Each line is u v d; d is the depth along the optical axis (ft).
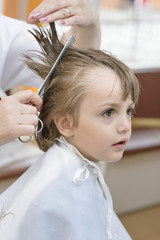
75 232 2.27
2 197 2.53
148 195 6.66
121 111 2.31
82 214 2.31
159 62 7.41
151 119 7.04
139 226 6.06
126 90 2.28
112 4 8.04
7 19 3.55
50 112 2.43
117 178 6.16
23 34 3.49
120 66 2.35
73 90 2.29
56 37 2.61
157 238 5.68
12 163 5.20
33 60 2.70
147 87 6.96
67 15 2.79
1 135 2.27
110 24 7.94
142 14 8.07
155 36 8.21
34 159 5.35
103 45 7.81
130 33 8.07
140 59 7.52
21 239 2.31
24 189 2.39
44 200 2.27
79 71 2.32
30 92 2.35
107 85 2.26
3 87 3.76
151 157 6.42
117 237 2.69
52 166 2.38
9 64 3.55
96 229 2.37
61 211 2.26
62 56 2.45
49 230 2.27
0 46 3.39
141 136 6.54
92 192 2.43
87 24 3.00
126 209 6.47
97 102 2.27
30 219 2.29
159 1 8.35
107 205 2.56
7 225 2.35
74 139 2.41
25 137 4.55
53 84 2.38
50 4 2.77
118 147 2.35
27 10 5.73
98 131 2.30
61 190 2.30
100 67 2.32
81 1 2.93
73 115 2.34
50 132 2.50
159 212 6.56
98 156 2.38
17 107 2.30
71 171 2.35
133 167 6.27
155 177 6.63
